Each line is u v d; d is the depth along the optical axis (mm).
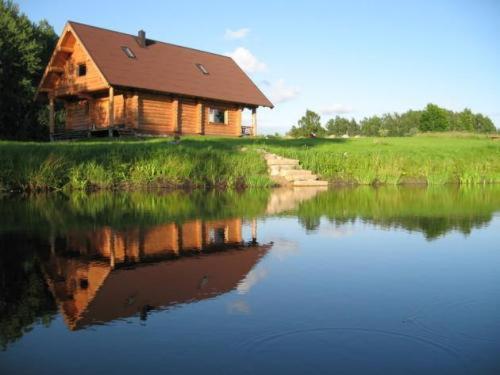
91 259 5598
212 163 16406
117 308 3893
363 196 13648
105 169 15320
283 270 5094
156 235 7129
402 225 8203
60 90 28391
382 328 3461
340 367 2867
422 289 4398
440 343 3213
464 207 10906
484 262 5445
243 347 3137
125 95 26922
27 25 36656
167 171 15781
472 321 3604
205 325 3514
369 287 4457
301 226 8062
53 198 12492
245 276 4855
